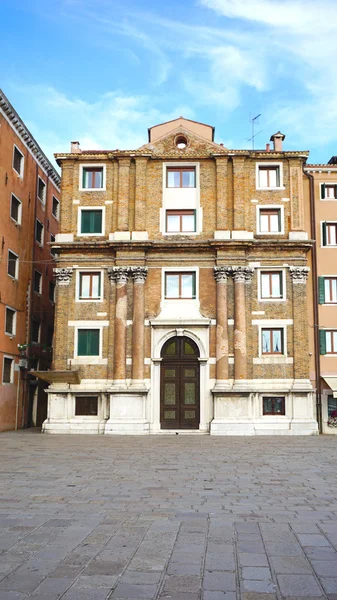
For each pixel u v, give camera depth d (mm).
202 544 9180
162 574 7719
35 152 41938
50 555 8539
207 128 38688
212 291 35281
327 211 37281
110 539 9461
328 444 27266
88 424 33875
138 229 35750
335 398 35281
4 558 8391
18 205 38969
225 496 13477
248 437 31562
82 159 36938
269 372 34312
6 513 11500
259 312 34906
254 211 36219
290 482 15641
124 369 34219
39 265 42906
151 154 36344
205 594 6992
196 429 34156
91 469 18031
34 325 42219
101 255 35875
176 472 17469
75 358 34844
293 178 36375
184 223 36312
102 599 6793
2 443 27172
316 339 35938
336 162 41031
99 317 35250
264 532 9984
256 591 7105
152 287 35500
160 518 11062
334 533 9906
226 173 36406
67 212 36469
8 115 36594
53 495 13484
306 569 7945
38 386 42094
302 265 35375
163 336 34906
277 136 38219
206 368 34469
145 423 33500
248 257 35406
